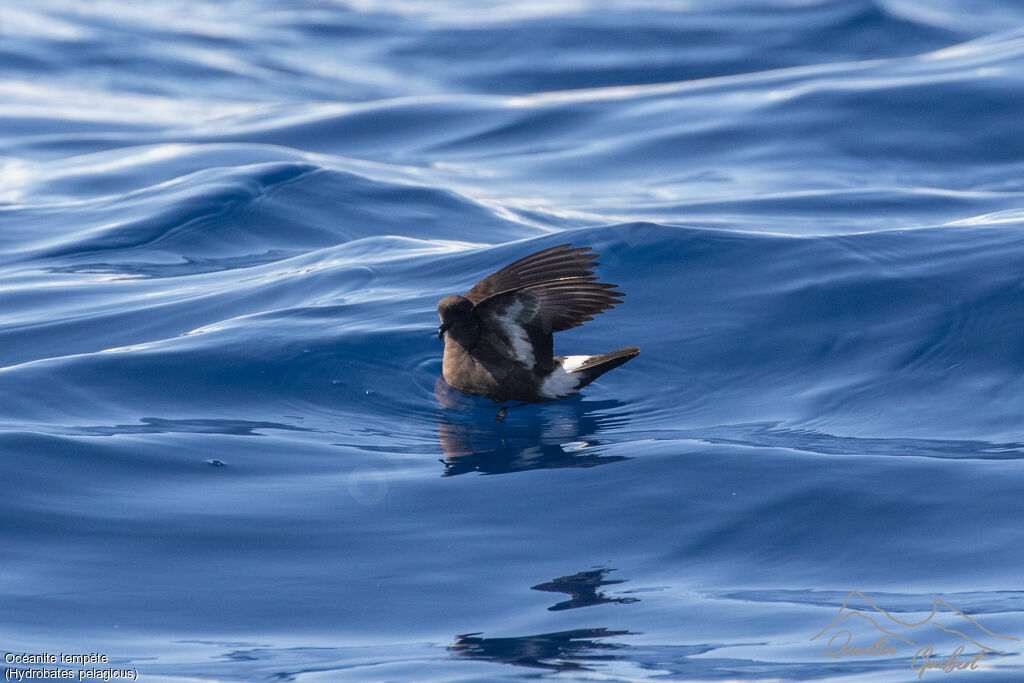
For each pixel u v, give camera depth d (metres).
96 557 8.62
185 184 24.70
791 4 59.03
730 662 6.91
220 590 8.18
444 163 30.69
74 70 45.19
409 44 56.34
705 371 13.12
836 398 12.06
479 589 8.18
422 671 6.95
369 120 35.44
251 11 61.78
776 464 10.16
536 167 29.80
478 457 10.90
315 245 21.17
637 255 16.31
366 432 11.77
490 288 12.40
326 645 7.40
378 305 15.53
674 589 8.07
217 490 9.97
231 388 12.87
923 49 52.69
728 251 16.23
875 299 14.34
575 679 6.79
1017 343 12.78
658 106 34.31
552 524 9.24
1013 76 31.80
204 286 17.88
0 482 9.72
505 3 64.25
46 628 7.59
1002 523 8.77
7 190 26.69
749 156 29.25
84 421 11.62
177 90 44.34
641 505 9.48
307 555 8.74
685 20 57.84
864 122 30.31
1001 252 15.37
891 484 9.59
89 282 18.66
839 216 23.31
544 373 12.45
